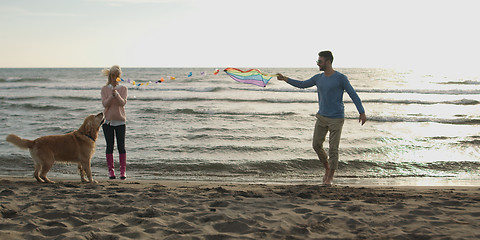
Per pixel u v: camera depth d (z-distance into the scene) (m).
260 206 3.92
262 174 7.50
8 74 75.94
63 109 17.83
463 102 21.34
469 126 13.67
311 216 3.50
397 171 7.71
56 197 4.36
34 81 46.66
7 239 2.79
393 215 3.51
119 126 6.36
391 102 21.73
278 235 2.93
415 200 4.31
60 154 5.56
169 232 3.00
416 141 10.63
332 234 2.94
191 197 4.42
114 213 3.68
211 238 2.86
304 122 14.16
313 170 7.83
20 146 5.38
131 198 4.34
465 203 4.03
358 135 11.53
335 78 5.46
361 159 8.52
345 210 3.73
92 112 16.91
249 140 10.66
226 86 34.25
